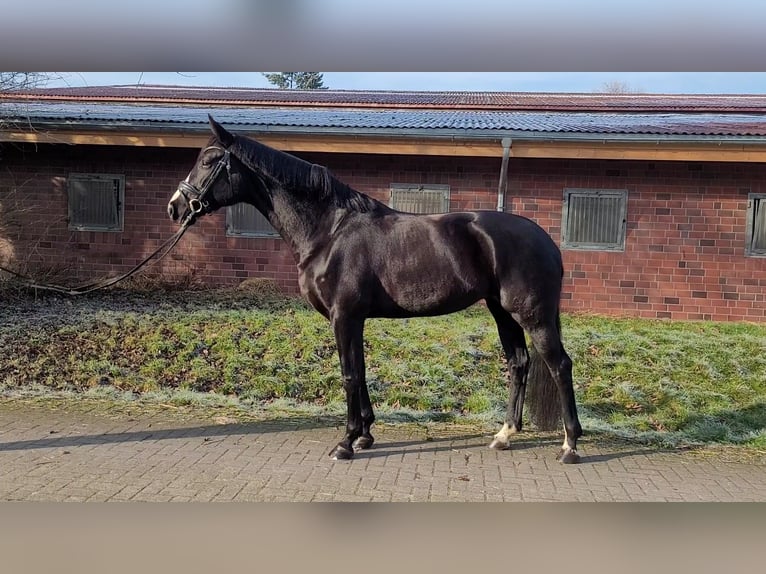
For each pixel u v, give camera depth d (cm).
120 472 379
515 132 828
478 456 427
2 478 366
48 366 625
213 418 501
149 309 822
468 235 404
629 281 920
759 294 898
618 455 437
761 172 886
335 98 1296
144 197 985
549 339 404
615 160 911
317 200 417
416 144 862
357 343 414
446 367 630
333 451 416
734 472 407
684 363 661
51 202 1001
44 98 1152
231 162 418
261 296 916
